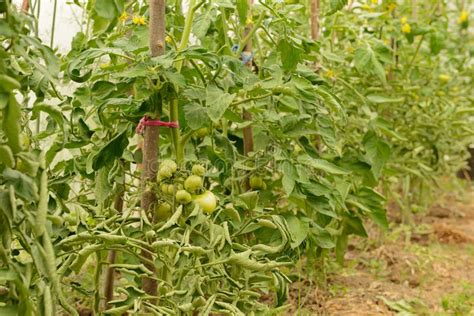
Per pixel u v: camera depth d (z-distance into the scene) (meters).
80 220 1.67
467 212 5.62
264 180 2.54
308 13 3.71
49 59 1.33
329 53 2.88
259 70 2.42
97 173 1.99
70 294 2.65
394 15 4.49
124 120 2.03
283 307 1.93
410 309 3.29
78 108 1.97
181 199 1.74
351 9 3.86
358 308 3.27
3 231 1.24
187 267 1.67
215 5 2.25
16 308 1.26
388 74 4.19
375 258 4.03
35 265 1.30
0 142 1.29
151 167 1.83
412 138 4.46
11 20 1.21
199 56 1.71
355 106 3.69
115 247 1.66
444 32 4.56
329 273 3.70
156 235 1.71
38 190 1.26
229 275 1.89
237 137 2.66
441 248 4.45
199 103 1.89
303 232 2.21
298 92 1.99
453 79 5.27
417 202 5.31
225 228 1.71
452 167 5.88
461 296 3.46
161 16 1.79
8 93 1.12
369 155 2.91
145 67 1.68
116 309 1.60
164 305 1.74
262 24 2.54
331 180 2.83
